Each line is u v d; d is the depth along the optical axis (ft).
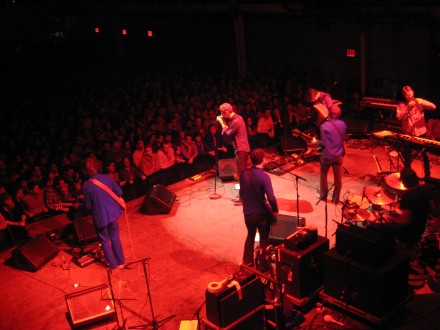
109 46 83.82
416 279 20.88
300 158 34.14
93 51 81.71
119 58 73.87
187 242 26.21
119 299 20.98
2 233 28.30
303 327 19.17
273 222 21.76
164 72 61.16
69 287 23.62
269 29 58.49
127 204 30.91
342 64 52.16
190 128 40.32
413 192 20.42
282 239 23.77
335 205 27.99
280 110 42.98
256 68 58.75
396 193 22.99
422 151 28.78
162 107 46.24
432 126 33.73
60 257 26.17
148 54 76.07
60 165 35.88
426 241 21.80
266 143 39.73
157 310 21.25
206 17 56.18
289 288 20.04
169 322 20.43
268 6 48.42
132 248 26.08
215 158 34.47
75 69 67.46
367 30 44.68
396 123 35.68
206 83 54.19
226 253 24.94
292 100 46.93
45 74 65.87
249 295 18.60
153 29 74.38
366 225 20.61
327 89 45.88
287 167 33.63
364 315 18.60
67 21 90.63
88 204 23.34
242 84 51.31
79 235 26.35
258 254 21.88
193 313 20.88
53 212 31.50
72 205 31.22
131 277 23.65
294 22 53.78
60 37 93.50
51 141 41.47
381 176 28.53
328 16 45.60
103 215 23.24
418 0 39.60
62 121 45.39
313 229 20.11
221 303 17.84
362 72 46.19
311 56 55.16
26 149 37.27
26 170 34.50
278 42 58.13
